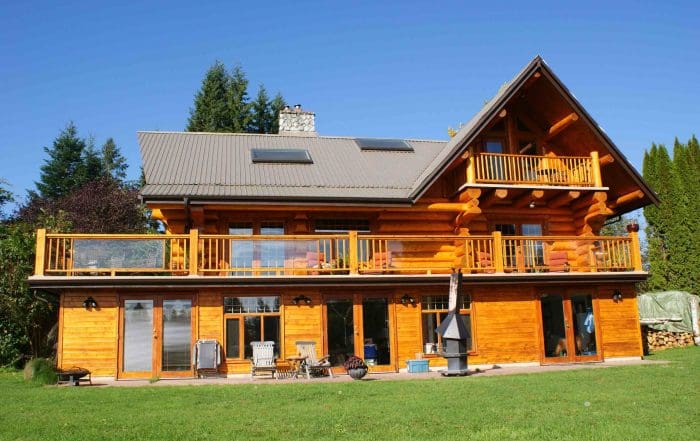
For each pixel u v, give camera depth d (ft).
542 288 63.16
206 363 53.88
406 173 69.92
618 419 32.40
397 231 67.46
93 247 54.44
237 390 43.42
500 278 60.34
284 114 85.35
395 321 59.26
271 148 74.28
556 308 63.26
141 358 54.08
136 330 54.49
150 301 55.16
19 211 102.17
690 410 34.32
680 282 89.20
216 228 63.77
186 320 55.42
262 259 57.67
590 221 69.77
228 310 56.29
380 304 59.57
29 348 63.26
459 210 66.23
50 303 62.34
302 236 58.29
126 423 32.40
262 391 42.78
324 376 55.16
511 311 61.87
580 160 69.41
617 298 64.59
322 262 58.95
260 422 32.48
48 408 36.83
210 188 61.11
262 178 64.75
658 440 28.22
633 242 65.62
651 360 62.49
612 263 65.16
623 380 45.52
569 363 61.82
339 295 58.75
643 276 64.23
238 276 55.98
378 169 70.59
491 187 64.39
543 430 30.14
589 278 62.59
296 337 56.95
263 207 61.21
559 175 68.18
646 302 81.46
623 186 70.59
